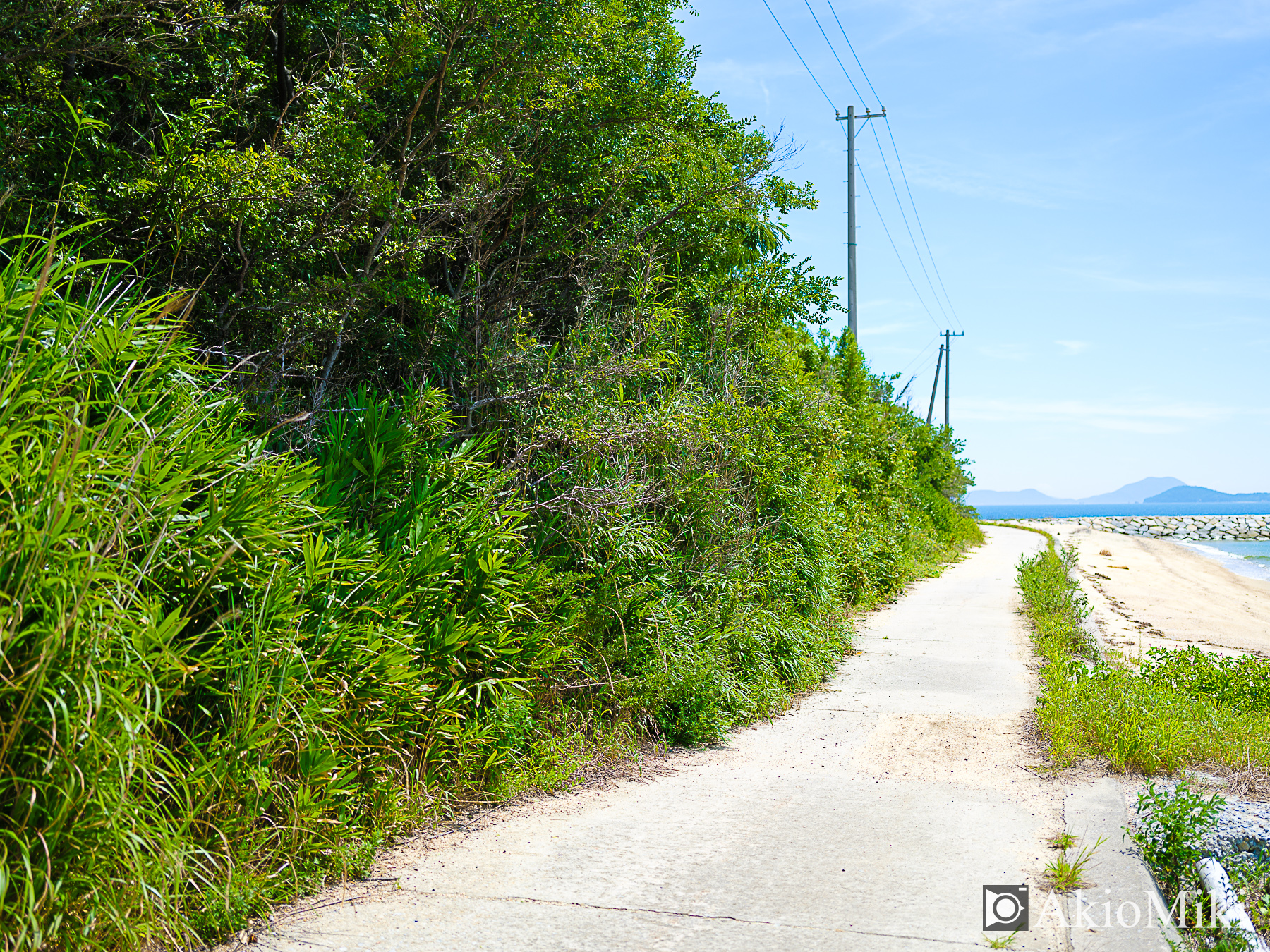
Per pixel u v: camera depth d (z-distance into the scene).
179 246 5.22
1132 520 85.25
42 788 2.94
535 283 8.34
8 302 3.44
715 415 8.57
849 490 16.25
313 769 4.04
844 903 3.91
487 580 5.51
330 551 4.55
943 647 11.35
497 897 3.96
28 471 3.10
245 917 3.56
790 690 8.63
